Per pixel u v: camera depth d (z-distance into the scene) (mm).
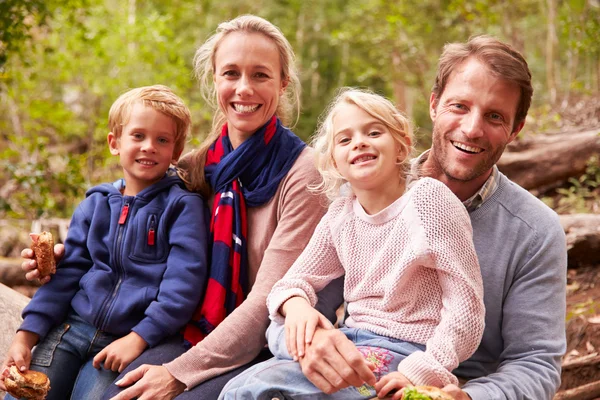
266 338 2340
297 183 2512
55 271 2611
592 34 5949
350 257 2191
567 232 4129
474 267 2041
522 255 2188
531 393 2004
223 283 2512
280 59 2652
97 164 7852
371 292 2137
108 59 8203
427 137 9242
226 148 2699
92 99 8664
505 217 2232
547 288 2162
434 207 2039
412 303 2066
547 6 8219
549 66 7648
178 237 2541
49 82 8375
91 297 2521
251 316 2350
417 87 9031
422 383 1869
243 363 2357
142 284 2547
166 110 2637
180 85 8227
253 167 2600
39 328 2523
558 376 2104
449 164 2227
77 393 2447
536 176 5137
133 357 2416
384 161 2127
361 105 2152
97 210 2652
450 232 2025
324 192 2459
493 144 2184
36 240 2564
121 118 2652
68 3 6312
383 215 2127
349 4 11695
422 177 2252
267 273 2418
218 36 2627
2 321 2875
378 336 2080
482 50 2184
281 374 2012
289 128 2852
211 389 2283
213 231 2590
